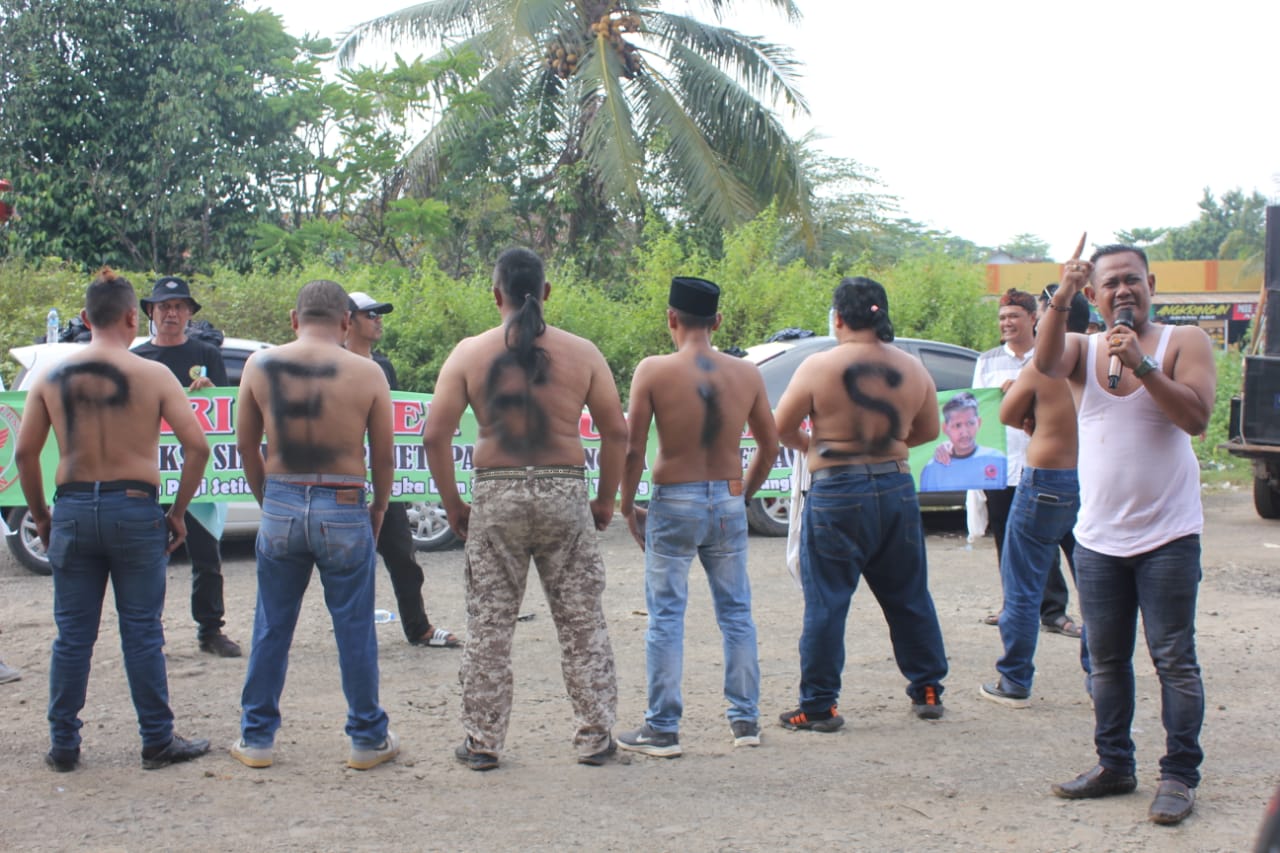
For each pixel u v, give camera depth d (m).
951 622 7.15
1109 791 4.21
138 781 4.39
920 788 4.31
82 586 4.48
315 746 4.80
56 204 17.62
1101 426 4.06
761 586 8.16
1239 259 44.97
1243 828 3.91
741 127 19.88
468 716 4.52
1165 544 3.97
